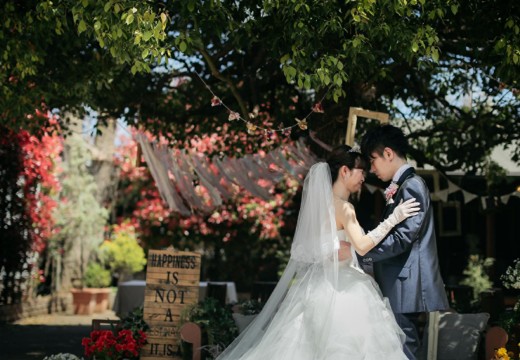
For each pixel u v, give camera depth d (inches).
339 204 193.3
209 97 405.4
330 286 188.9
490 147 428.8
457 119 433.7
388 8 234.5
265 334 191.6
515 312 268.2
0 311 540.7
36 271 634.8
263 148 382.3
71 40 305.4
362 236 186.7
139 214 733.9
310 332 186.1
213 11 253.1
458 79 419.5
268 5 237.3
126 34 232.5
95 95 360.5
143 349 265.9
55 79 320.2
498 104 396.5
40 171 576.7
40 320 590.2
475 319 248.5
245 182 378.6
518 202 691.4
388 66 315.6
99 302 689.6
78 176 689.6
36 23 277.1
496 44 248.5
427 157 436.8
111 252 708.7
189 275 271.7
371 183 434.0
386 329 184.4
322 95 343.3
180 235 741.9
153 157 359.6
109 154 759.1
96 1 229.8
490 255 625.9
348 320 184.4
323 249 190.5
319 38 246.4
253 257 764.6
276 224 689.0
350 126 253.9
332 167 197.2
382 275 190.4
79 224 680.4
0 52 282.5
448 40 311.9
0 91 303.7
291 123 380.5
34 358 374.9
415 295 184.7
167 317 268.8
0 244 532.1
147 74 384.8
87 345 258.8
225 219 712.4
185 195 370.6
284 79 390.3
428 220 187.5
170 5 259.1
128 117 390.3
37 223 592.7
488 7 271.0
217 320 269.9
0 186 528.7
